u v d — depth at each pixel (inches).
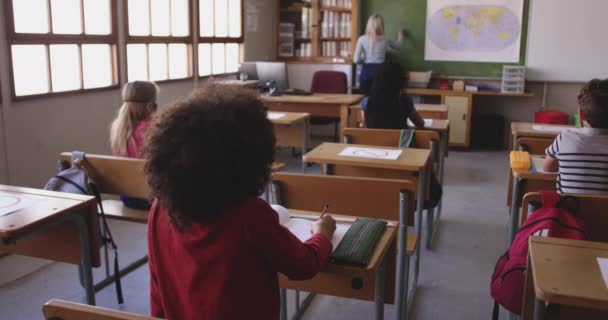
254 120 41.9
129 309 102.8
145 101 108.2
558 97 256.2
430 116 185.9
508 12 252.1
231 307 43.0
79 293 109.3
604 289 46.4
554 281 47.9
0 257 124.5
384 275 63.4
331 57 277.4
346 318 99.3
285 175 82.3
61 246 79.7
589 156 85.7
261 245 43.5
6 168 129.6
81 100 152.9
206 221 41.9
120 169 98.5
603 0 238.8
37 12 137.6
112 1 163.2
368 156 107.5
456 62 264.1
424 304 105.3
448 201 174.9
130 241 135.7
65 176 96.0
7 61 127.9
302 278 48.0
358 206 81.7
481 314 101.8
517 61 255.6
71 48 149.5
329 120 240.1
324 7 273.6
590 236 71.3
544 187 103.0
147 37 184.5
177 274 44.6
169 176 39.7
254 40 265.9
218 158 39.4
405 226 80.3
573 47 246.7
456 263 125.3
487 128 261.3
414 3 263.9
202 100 41.8
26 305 104.2
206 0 223.9
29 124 135.5
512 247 72.8
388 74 144.9
